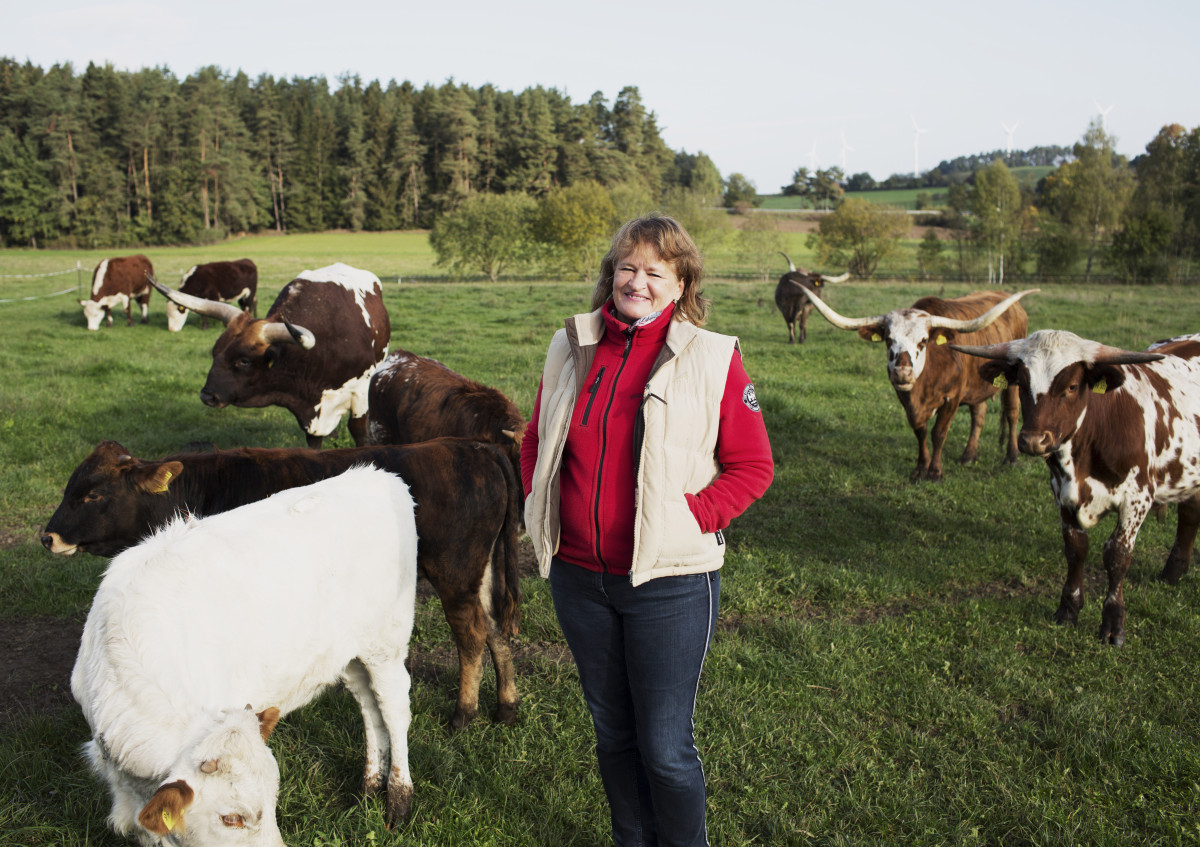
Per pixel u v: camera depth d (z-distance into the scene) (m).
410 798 3.13
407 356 6.22
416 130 94.25
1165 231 37.50
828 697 3.91
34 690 3.93
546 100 95.88
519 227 42.06
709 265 47.84
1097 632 4.64
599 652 2.47
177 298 6.91
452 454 3.56
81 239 71.56
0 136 72.19
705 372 2.30
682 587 2.32
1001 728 3.71
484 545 3.61
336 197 89.62
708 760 3.42
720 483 2.34
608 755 2.59
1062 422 4.58
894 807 3.16
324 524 2.91
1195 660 4.25
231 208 79.88
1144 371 4.89
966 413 10.24
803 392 10.96
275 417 9.39
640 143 92.44
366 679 3.18
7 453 7.56
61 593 4.86
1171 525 6.27
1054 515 6.49
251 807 2.20
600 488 2.33
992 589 5.31
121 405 9.55
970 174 140.25
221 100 86.81
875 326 7.59
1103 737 3.55
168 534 2.78
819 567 5.49
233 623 2.59
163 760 2.28
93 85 80.31
